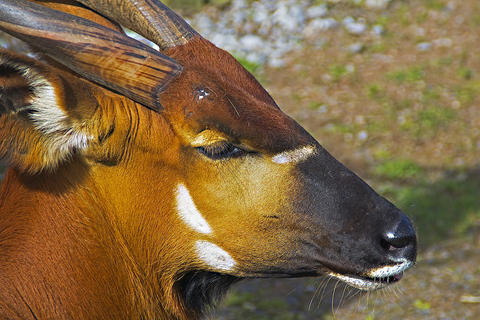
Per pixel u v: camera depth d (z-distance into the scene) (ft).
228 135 19.57
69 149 19.01
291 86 66.28
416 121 60.08
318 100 63.72
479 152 55.67
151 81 19.57
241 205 20.18
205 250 20.81
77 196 20.10
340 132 58.80
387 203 20.38
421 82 65.87
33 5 18.38
